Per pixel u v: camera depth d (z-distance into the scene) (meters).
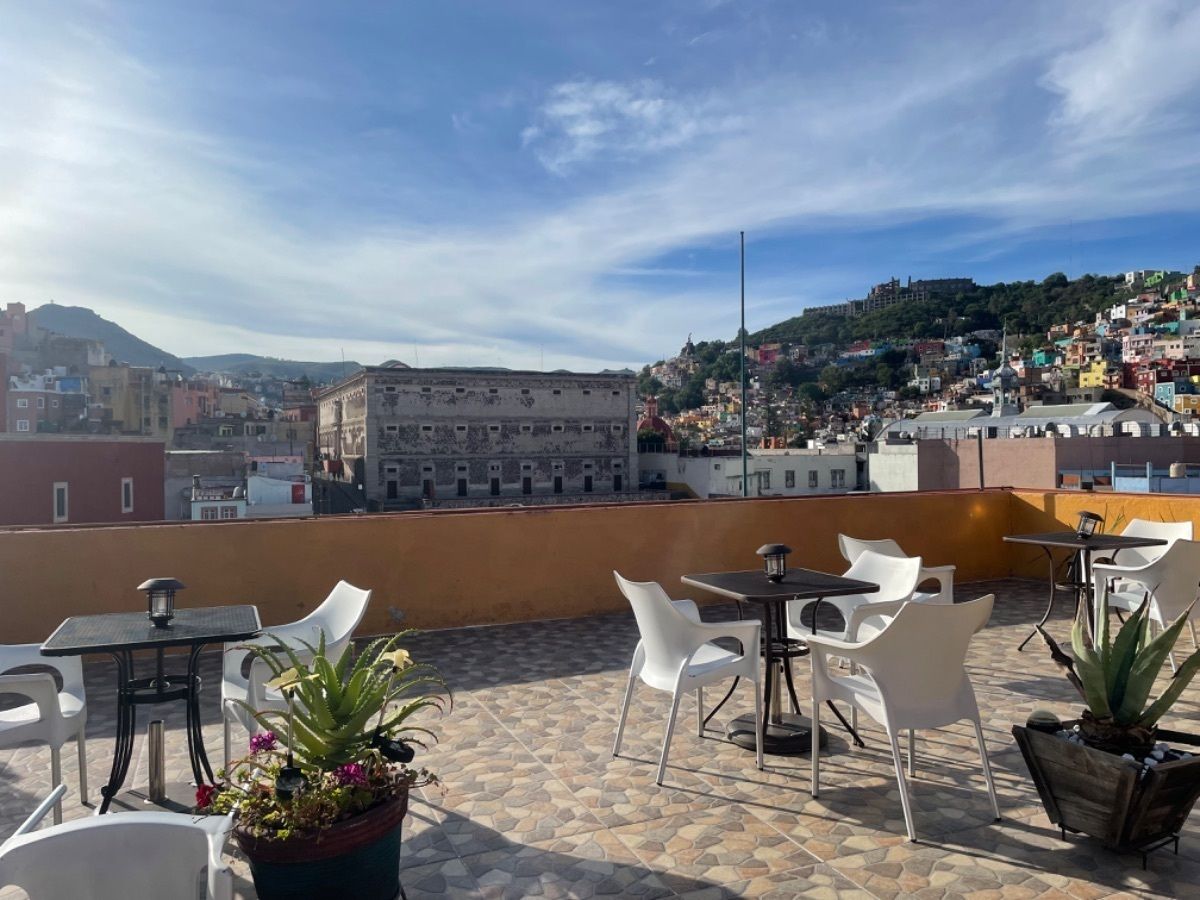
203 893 2.78
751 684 5.67
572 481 70.19
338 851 2.55
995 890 2.97
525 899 2.97
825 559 9.09
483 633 7.44
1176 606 5.81
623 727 4.45
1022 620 7.61
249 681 3.86
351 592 4.49
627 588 4.28
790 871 3.13
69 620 3.81
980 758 3.93
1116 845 3.16
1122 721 3.30
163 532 6.88
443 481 66.69
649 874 3.13
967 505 9.77
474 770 4.18
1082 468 45.31
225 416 93.75
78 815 3.70
